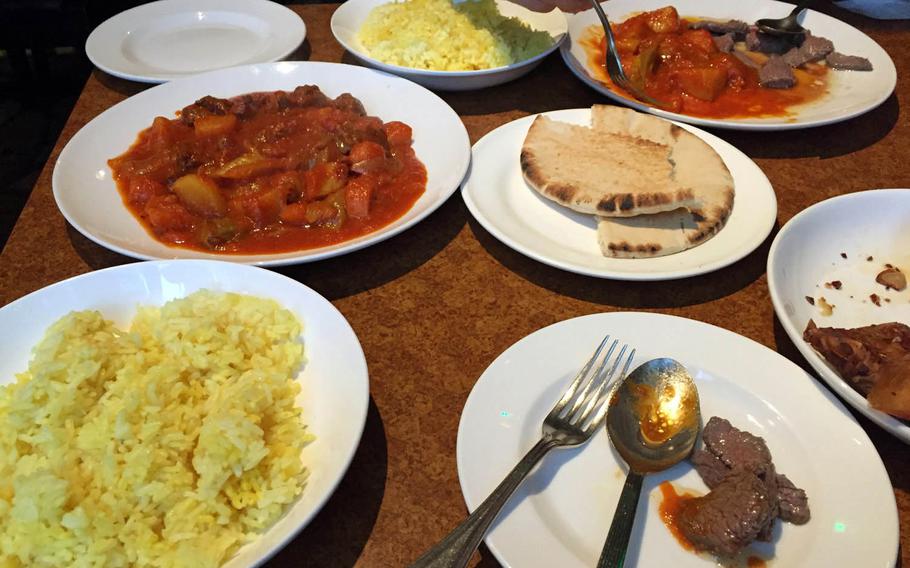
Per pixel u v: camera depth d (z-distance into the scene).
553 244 0.46
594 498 0.31
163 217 0.46
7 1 1.05
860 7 0.85
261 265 0.42
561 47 0.69
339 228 0.48
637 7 0.80
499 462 0.31
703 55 0.69
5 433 0.31
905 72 0.72
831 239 0.46
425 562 0.26
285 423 0.33
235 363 0.35
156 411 0.31
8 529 0.27
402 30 0.67
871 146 0.60
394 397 0.37
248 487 0.30
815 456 0.31
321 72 0.63
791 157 0.58
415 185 0.52
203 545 0.27
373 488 0.33
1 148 1.13
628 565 0.28
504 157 0.54
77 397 0.32
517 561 0.27
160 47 0.72
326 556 0.30
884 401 0.31
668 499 0.31
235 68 0.63
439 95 0.66
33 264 0.46
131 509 0.29
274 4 0.77
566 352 0.36
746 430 0.33
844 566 0.27
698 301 0.43
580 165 0.50
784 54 0.73
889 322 0.40
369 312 0.42
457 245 0.48
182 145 0.53
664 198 0.45
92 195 0.50
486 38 0.66
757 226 0.46
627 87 0.65
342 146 0.52
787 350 0.40
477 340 0.41
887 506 0.29
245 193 0.50
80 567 0.27
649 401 0.34
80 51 1.11
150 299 0.40
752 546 0.29
